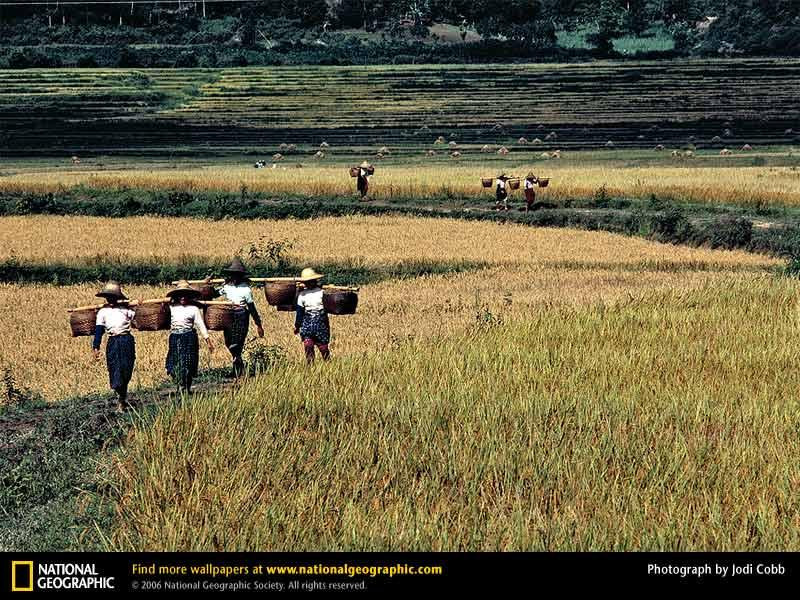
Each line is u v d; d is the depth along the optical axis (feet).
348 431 77.97
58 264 266.57
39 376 143.33
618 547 57.16
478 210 371.35
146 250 282.97
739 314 126.21
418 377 93.56
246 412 83.20
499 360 100.12
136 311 108.27
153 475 68.85
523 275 241.14
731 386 89.20
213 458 71.36
